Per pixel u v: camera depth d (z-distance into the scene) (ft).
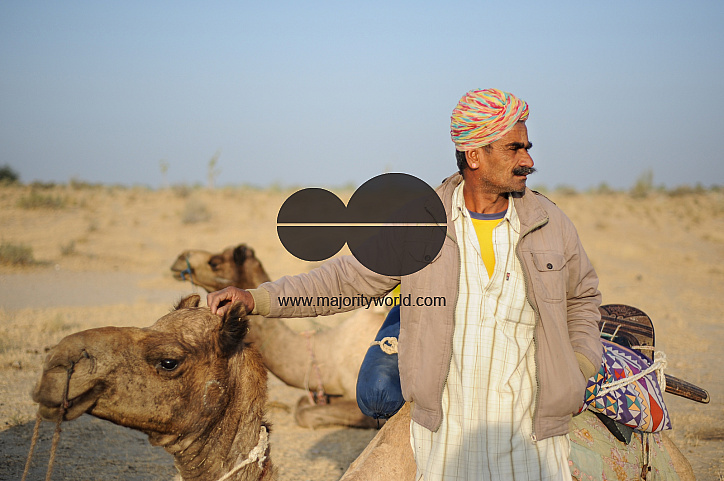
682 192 176.24
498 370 9.75
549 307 9.77
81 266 64.44
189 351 8.84
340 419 23.34
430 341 9.82
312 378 23.35
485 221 10.04
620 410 12.00
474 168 9.78
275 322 23.36
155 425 8.70
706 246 98.12
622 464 12.04
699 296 55.83
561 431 9.87
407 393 10.06
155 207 116.26
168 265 68.80
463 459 9.84
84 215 100.53
